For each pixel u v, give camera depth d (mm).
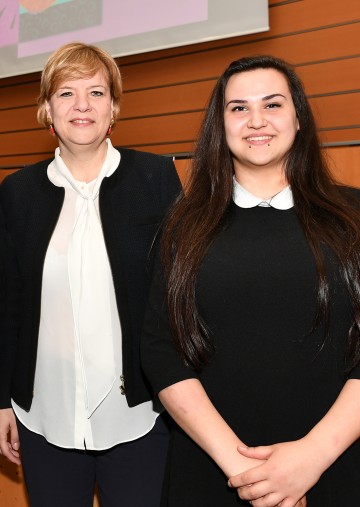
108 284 1284
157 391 1101
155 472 1351
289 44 2352
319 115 2287
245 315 1065
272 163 1140
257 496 965
